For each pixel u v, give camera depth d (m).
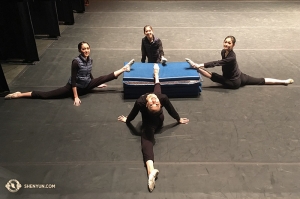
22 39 4.27
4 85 3.48
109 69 4.17
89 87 3.38
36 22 5.44
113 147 2.55
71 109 3.12
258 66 4.22
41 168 2.32
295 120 2.91
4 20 4.12
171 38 5.52
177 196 2.06
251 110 3.09
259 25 6.30
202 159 2.40
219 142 2.60
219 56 4.65
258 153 2.46
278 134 2.70
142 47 3.79
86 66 3.25
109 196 2.07
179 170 2.29
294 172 2.26
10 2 3.95
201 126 2.82
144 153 2.35
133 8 7.89
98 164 2.36
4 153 2.48
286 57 4.55
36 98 3.33
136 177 2.23
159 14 7.30
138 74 3.25
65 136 2.70
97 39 5.48
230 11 7.55
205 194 2.08
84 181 2.19
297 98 3.32
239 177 2.22
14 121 2.92
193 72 3.30
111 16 7.11
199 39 5.45
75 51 4.90
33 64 4.38
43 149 2.53
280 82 3.60
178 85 3.24
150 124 2.62
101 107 3.16
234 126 2.82
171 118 2.96
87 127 2.82
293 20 6.66
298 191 2.10
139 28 6.16
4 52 4.42
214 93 3.44
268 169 2.29
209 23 6.49
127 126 2.83
